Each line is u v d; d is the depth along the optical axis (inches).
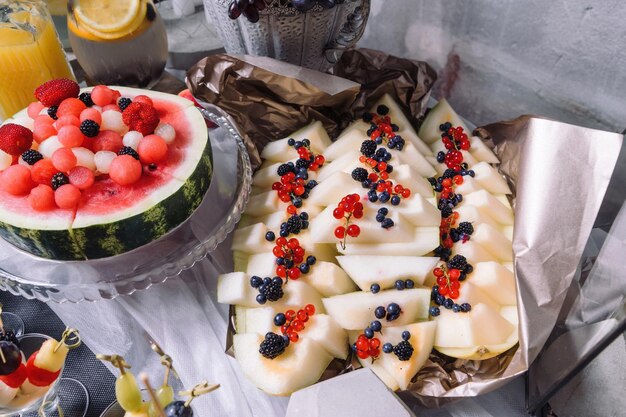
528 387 18.7
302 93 22.3
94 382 19.4
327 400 14.9
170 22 29.8
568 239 18.1
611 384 16.3
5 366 15.4
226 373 18.9
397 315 18.3
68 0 23.9
